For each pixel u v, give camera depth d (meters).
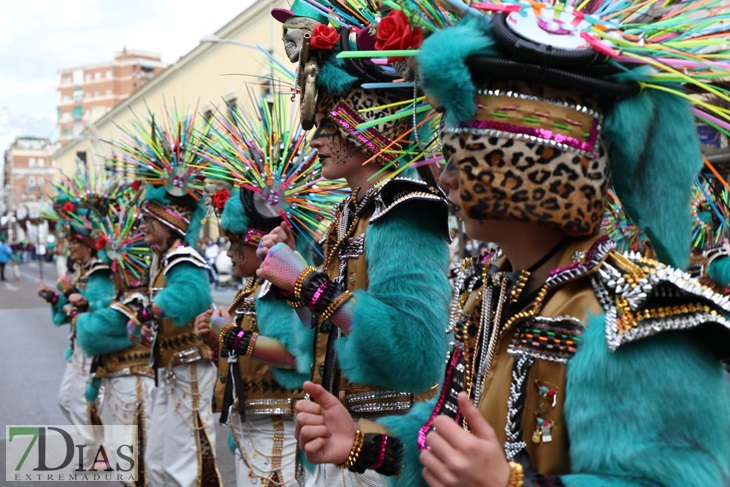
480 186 1.25
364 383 2.09
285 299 2.99
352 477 2.34
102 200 5.49
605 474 1.09
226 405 3.19
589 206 1.23
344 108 2.23
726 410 1.12
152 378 4.42
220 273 17.67
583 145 1.22
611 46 1.23
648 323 1.11
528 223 1.31
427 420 1.53
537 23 1.25
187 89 14.19
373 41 2.15
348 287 2.26
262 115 3.17
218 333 3.24
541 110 1.22
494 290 1.42
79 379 4.93
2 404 6.92
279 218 3.18
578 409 1.13
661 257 1.29
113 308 4.34
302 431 1.55
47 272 33.56
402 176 2.29
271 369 3.12
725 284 3.49
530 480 1.10
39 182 82.94
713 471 1.05
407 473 1.49
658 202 1.26
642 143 1.25
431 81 1.27
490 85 1.25
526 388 1.23
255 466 3.15
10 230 43.06
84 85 86.94
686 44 1.29
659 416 1.09
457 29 1.27
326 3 2.34
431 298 2.04
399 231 2.11
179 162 4.06
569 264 1.26
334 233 2.43
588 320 1.17
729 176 1.79
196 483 3.84
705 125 1.44
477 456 1.08
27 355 10.07
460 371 1.48
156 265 4.28
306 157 3.11
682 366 1.10
